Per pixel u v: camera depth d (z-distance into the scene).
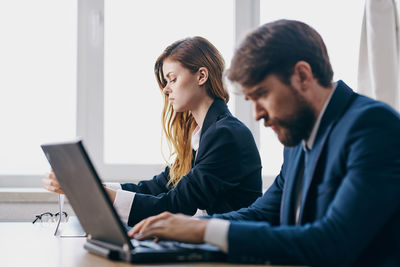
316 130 1.13
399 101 2.52
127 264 0.96
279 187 1.44
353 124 1.04
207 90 1.98
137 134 2.91
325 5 3.04
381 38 2.47
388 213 0.95
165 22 2.94
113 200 1.76
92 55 2.88
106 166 2.85
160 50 2.94
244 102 2.96
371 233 0.95
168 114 2.17
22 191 2.52
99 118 2.86
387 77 2.45
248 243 0.96
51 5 2.88
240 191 1.85
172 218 1.09
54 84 2.87
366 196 0.95
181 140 2.13
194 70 1.94
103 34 2.88
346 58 3.04
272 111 1.09
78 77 2.86
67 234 1.51
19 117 2.83
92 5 2.89
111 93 2.90
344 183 0.99
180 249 1.00
